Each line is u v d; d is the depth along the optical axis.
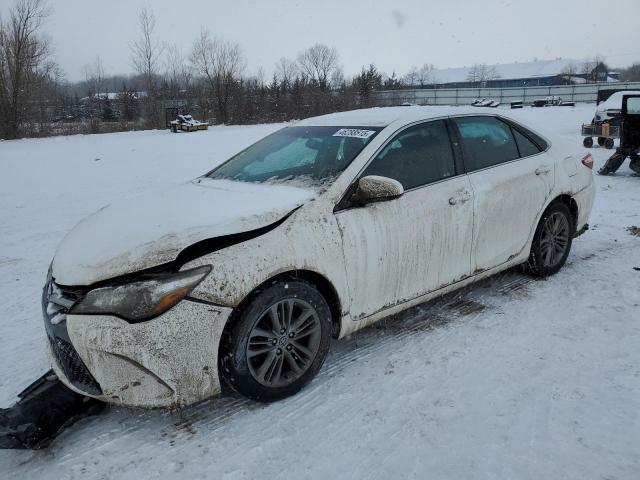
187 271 2.62
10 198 9.97
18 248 6.52
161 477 2.46
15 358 3.66
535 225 4.39
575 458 2.46
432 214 3.54
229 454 2.60
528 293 4.37
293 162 3.68
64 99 56.94
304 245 2.94
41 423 2.67
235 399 3.06
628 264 4.97
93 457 2.62
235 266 2.71
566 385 3.04
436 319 3.96
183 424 2.85
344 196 3.21
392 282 3.40
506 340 3.59
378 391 3.07
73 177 12.60
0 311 4.53
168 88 56.88
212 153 17.19
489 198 3.92
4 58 38.09
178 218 2.89
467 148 3.97
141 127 47.03
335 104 50.03
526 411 2.82
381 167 3.45
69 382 2.73
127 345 2.50
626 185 9.01
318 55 59.69
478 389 3.04
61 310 2.68
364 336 3.75
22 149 22.50
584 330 3.69
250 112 49.72
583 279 4.62
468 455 2.52
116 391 2.57
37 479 2.49
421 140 3.73
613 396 2.92
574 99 63.56
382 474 2.42
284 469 2.48
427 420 2.79
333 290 3.10
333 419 2.83
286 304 2.93
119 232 2.83
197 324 2.61
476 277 4.00
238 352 2.77
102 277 2.59
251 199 3.17
